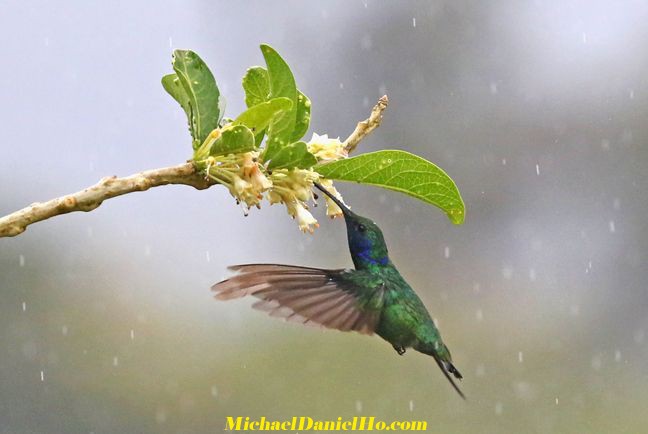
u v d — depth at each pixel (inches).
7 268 606.9
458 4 792.9
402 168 140.6
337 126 778.2
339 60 791.7
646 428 574.9
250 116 126.2
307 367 567.8
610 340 657.0
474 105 766.5
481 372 613.0
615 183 733.3
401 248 685.9
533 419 575.8
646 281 678.5
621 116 753.6
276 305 149.0
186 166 124.8
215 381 553.0
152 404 544.1
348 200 684.7
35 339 570.6
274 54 128.5
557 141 752.3
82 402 539.5
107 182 119.3
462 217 145.9
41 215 115.9
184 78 129.3
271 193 134.1
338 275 176.4
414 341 184.9
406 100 773.9
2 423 525.3
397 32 782.5
